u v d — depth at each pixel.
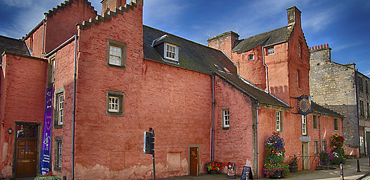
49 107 14.28
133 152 13.48
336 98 30.34
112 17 13.37
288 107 18.50
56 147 13.27
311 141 21.98
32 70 14.59
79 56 12.12
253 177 14.94
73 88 12.02
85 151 11.85
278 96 19.48
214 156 17.17
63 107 12.90
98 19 12.85
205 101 17.44
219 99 17.48
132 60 13.95
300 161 19.59
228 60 23.77
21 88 14.12
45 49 15.84
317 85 31.81
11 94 13.76
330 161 22.50
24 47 18.27
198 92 17.11
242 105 16.09
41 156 14.41
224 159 16.61
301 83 20.89
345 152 29.22
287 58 19.25
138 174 13.55
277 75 19.70
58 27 16.62
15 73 13.98
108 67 13.01
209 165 16.58
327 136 25.16
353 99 29.28
